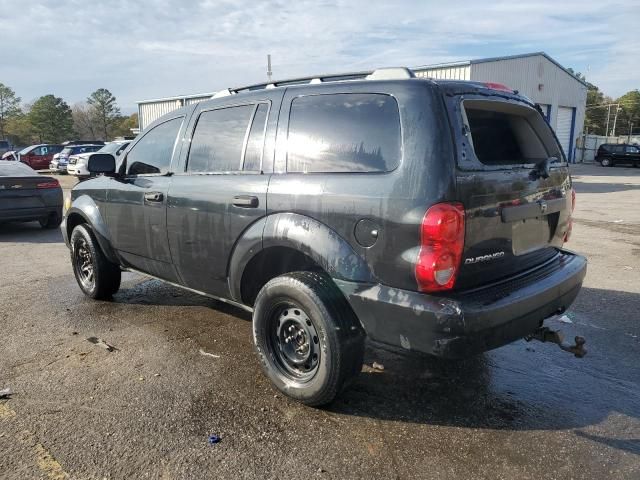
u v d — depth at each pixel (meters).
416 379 3.71
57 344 4.31
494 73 25.59
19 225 11.30
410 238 2.71
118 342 4.35
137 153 4.75
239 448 2.86
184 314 5.05
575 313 5.02
